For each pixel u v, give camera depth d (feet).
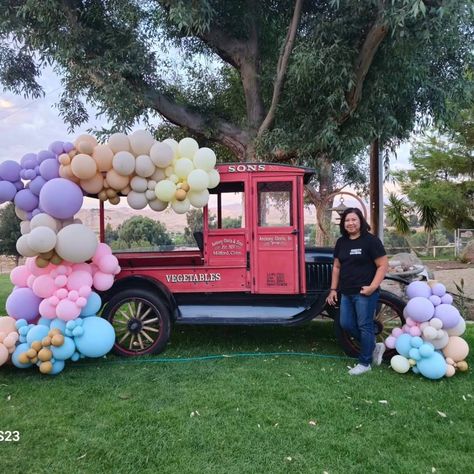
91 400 10.65
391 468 7.80
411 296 12.80
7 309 12.86
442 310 12.20
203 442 8.64
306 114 21.70
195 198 14.03
